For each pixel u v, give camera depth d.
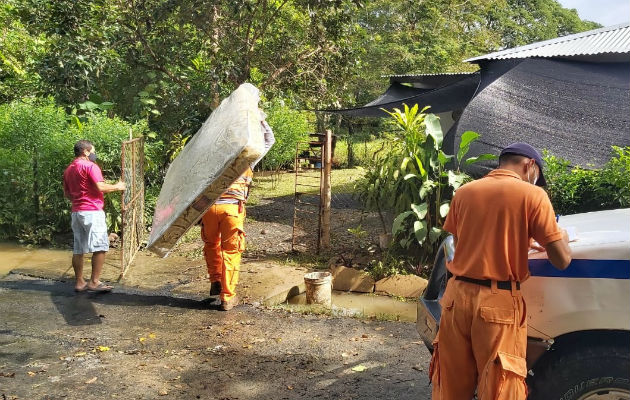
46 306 6.39
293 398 4.29
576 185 7.12
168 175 6.46
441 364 3.16
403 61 28.09
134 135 9.58
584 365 2.98
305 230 10.62
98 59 11.16
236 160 5.11
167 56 12.45
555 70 9.66
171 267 8.05
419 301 3.99
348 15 12.75
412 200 7.84
